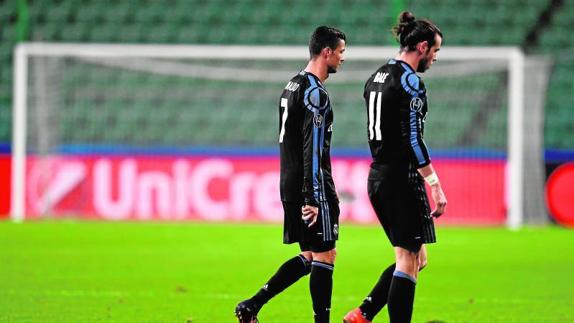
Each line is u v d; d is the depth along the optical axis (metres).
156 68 70.88
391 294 23.19
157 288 35.34
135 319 28.47
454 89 68.38
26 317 28.53
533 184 64.06
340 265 43.19
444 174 64.25
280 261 44.28
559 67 74.44
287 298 32.88
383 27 77.75
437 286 36.72
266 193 63.47
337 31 24.11
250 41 77.69
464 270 41.69
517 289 35.91
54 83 66.69
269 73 70.50
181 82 72.06
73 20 78.12
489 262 44.53
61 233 55.50
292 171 24.02
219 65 71.00
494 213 63.91
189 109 70.56
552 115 71.75
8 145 64.62
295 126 23.83
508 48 70.06
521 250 49.50
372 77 23.94
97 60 69.19
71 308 30.36
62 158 65.25
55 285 35.69
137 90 68.12
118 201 64.25
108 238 53.34
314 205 23.17
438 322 28.28
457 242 53.34
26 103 65.94
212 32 78.12
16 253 45.88
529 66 65.50
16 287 35.03
